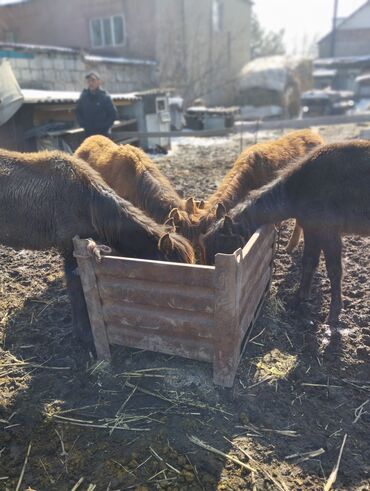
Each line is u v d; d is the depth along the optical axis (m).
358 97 27.42
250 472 2.19
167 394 2.67
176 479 2.15
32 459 2.31
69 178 2.98
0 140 7.38
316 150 3.27
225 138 13.67
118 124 9.50
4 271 4.27
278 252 4.60
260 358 2.97
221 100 23.19
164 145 11.18
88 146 4.59
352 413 2.57
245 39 26.20
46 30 19.47
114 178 3.98
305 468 2.22
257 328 3.29
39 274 4.21
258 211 3.17
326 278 4.02
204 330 2.53
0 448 2.39
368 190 3.03
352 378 2.84
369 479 2.17
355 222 3.13
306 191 3.18
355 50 40.12
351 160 3.09
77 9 18.59
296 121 9.16
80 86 14.16
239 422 2.47
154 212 3.58
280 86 21.72
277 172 3.59
